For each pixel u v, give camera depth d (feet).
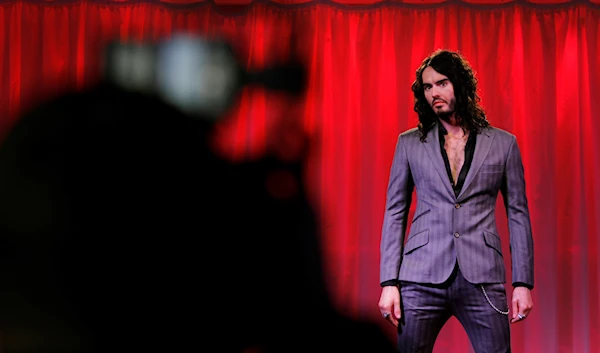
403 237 6.49
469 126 6.45
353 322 1.01
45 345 0.93
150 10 11.84
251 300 1.00
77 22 11.98
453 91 6.41
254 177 1.05
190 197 0.98
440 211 6.25
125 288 0.95
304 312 1.01
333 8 11.67
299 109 1.22
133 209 0.95
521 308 6.16
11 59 11.96
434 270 6.13
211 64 0.99
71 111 0.94
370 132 11.46
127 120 0.95
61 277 0.93
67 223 0.93
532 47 11.36
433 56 6.59
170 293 0.97
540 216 11.04
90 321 0.94
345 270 11.21
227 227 1.00
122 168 0.95
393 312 6.24
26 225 0.92
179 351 0.98
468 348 10.93
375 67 11.57
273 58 1.25
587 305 10.89
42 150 0.93
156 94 0.97
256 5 11.61
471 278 6.05
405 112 11.43
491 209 6.33
